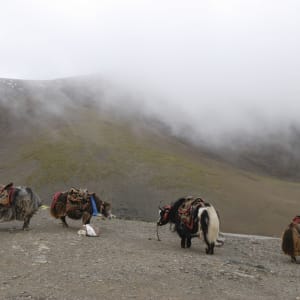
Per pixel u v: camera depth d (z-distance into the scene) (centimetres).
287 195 10144
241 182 10781
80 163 10888
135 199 9369
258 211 8588
